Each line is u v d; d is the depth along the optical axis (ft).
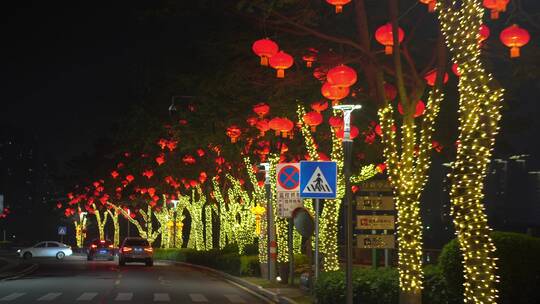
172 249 199.82
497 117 38.99
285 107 67.82
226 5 61.00
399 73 51.21
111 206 256.11
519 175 125.29
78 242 294.66
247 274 115.75
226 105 74.64
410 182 50.80
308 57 57.93
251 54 65.21
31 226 425.28
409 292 50.42
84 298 80.74
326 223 75.05
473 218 38.65
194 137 90.38
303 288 86.69
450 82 78.02
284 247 102.42
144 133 128.36
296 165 78.18
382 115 52.54
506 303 43.60
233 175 132.57
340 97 46.50
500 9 37.63
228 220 152.97
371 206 63.46
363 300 58.23
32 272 134.92
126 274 129.59
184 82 81.20
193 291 92.84
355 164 86.17
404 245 50.67
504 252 43.57
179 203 209.26
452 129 79.05
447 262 47.09
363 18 53.67
